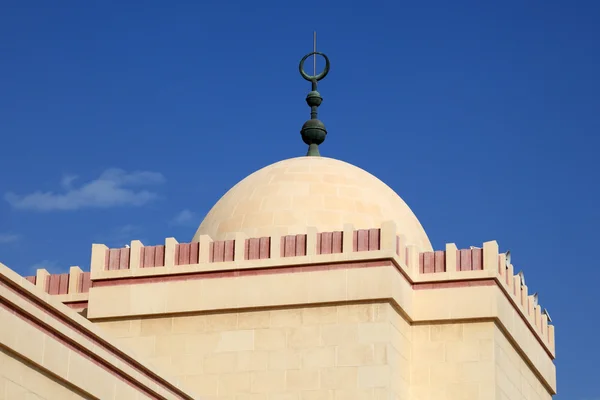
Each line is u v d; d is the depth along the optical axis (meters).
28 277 48.94
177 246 45.66
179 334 44.59
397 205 49.56
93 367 32.81
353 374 42.72
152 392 35.34
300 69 53.50
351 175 49.44
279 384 43.22
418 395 44.09
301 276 44.03
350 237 44.12
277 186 48.44
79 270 48.56
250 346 43.88
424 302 44.88
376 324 43.03
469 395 43.75
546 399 50.91
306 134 52.66
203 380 43.88
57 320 31.61
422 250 48.34
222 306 44.38
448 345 44.41
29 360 30.47
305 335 43.53
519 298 47.66
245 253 44.94
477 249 45.19
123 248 46.28
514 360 46.62
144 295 45.19
